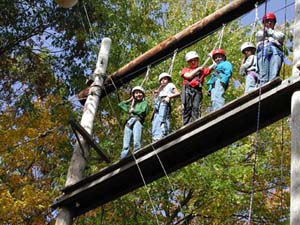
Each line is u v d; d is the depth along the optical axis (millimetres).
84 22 14875
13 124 14477
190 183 13484
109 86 10719
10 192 13469
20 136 13977
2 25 14383
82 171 9680
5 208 12266
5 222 12641
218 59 9258
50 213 13383
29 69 15195
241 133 8172
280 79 7520
